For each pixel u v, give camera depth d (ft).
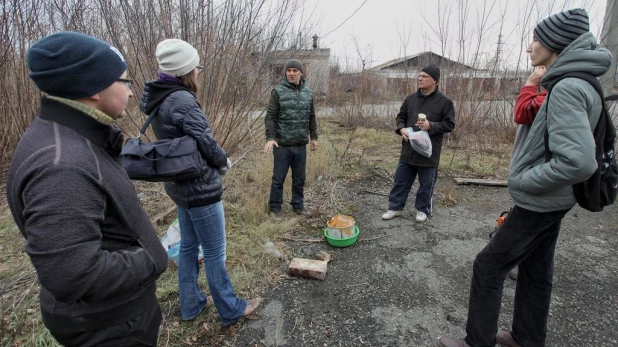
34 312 7.90
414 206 14.32
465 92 23.61
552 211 5.42
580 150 4.66
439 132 11.63
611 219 12.66
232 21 13.98
